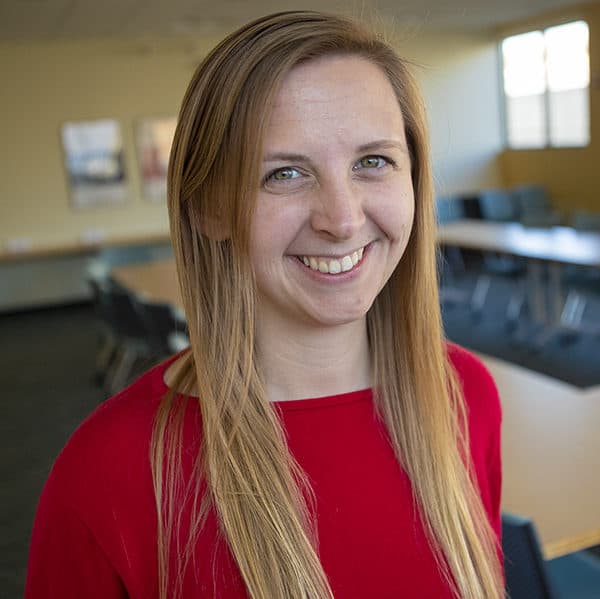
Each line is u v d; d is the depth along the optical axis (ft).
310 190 2.80
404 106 3.15
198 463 2.95
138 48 31.17
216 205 2.89
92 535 2.89
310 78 2.74
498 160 37.32
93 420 3.00
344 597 3.04
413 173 3.34
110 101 31.24
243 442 2.98
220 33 31.09
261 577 2.81
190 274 3.01
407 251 3.42
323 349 3.20
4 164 30.09
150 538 2.91
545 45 33.91
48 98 30.35
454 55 36.01
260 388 3.08
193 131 2.87
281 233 2.81
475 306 25.34
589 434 7.62
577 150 33.04
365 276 2.97
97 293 18.99
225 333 2.98
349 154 2.79
